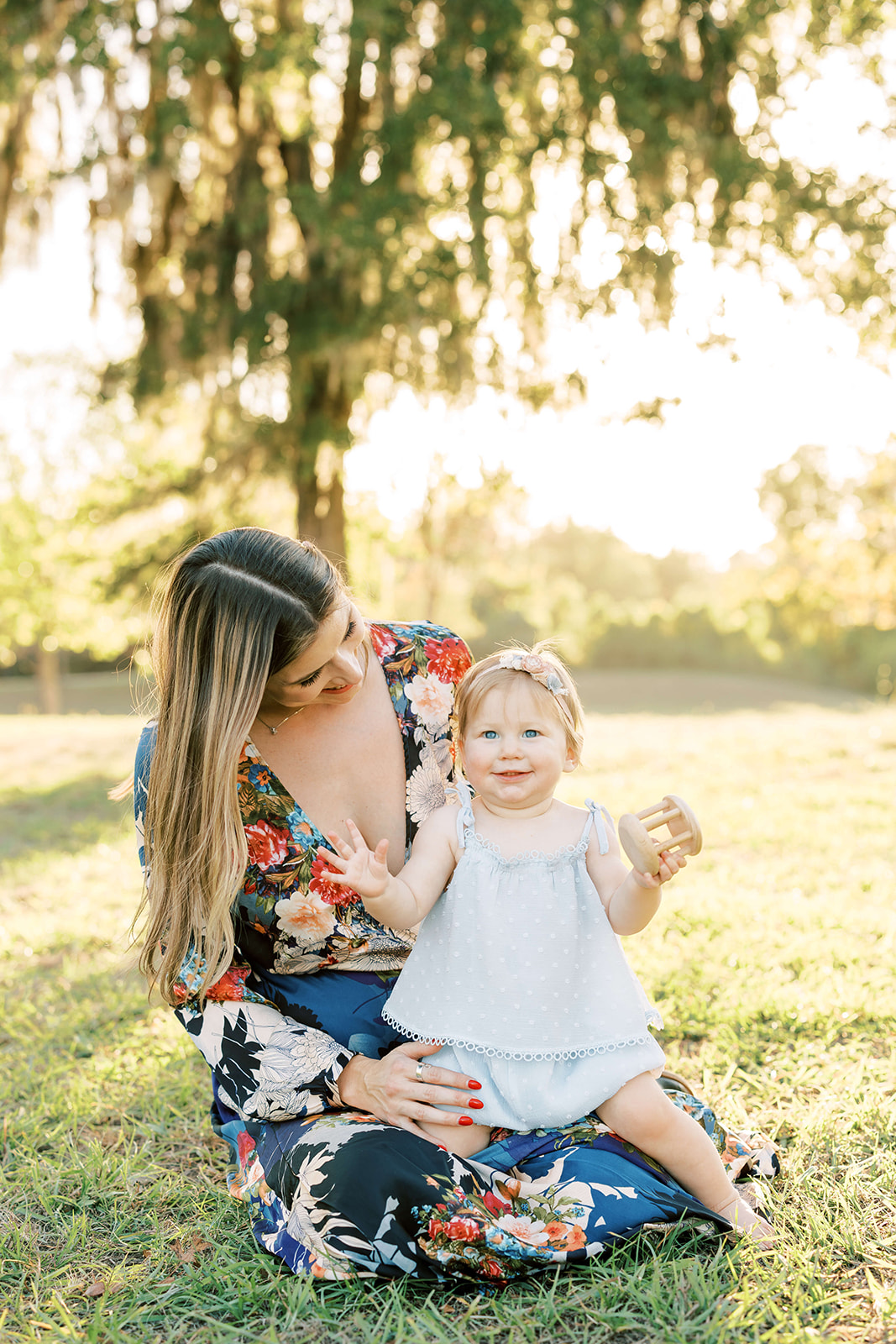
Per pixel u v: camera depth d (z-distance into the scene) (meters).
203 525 14.37
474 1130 2.15
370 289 11.21
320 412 12.43
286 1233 2.08
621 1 10.58
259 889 2.33
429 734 2.49
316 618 2.15
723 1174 2.13
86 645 29.58
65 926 5.07
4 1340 1.88
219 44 10.59
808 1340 1.76
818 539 29.20
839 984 3.48
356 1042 2.34
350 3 10.57
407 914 2.19
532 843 2.27
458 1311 1.92
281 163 12.15
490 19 10.34
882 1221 2.14
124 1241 2.24
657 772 9.53
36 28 10.64
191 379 12.00
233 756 2.15
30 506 27.83
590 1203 2.03
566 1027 2.14
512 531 29.91
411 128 10.38
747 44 11.04
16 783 10.78
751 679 33.50
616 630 38.16
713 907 4.62
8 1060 3.38
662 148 10.40
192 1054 3.30
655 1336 1.81
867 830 6.46
